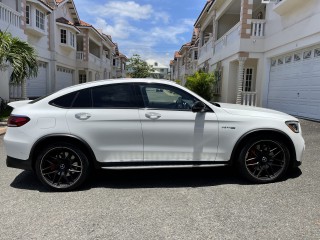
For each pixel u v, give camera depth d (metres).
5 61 10.00
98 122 4.30
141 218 3.43
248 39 14.00
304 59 10.76
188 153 4.45
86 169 4.36
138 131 4.35
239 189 4.30
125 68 65.19
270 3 13.37
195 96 4.54
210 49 22.19
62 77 23.92
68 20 25.22
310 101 10.31
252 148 4.50
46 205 3.82
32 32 17.52
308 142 6.98
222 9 18.44
